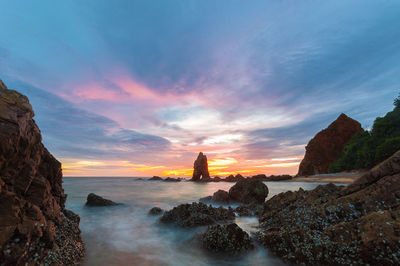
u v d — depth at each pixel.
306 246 6.11
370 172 7.31
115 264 6.46
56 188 7.70
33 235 4.58
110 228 11.30
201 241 8.03
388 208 6.12
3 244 3.87
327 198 8.08
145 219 13.42
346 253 5.42
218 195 20.95
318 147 76.00
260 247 7.37
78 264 6.16
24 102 5.09
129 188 42.59
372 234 5.26
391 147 40.22
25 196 5.29
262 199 20.00
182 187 47.97
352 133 73.38
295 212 8.60
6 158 4.26
